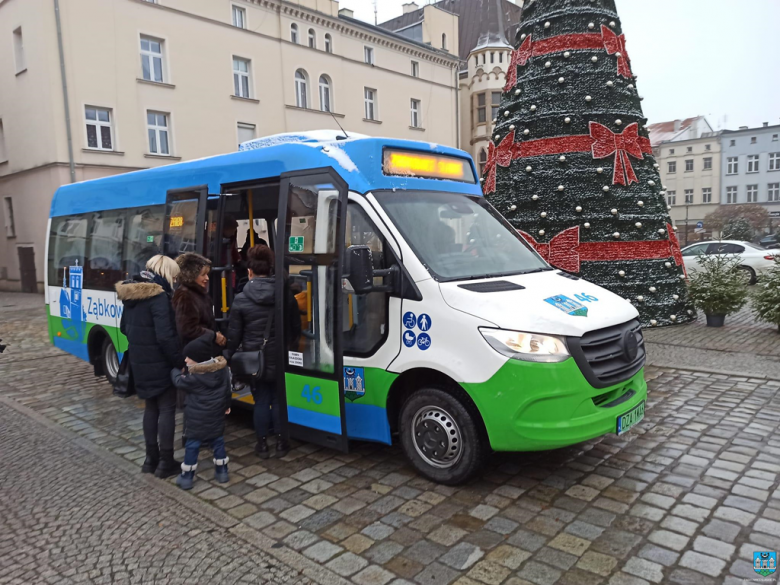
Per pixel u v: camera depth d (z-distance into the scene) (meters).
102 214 7.62
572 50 10.68
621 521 3.84
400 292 4.46
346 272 4.58
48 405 7.14
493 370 4.00
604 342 4.24
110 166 22.12
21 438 5.92
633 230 10.51
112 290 7.32
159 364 4.71
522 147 10.95
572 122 10.55
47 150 21.25
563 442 3.97
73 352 8.30
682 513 3.91
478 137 39.84
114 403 7.18
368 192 4.70
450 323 4.19
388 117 33.78
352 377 4.80
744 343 9.18
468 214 5.24
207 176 5.98
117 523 4.07
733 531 3.67
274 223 7.12
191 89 24.28
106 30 21.72
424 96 36.22
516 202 10.92
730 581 3.17
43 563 3.61
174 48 23.66
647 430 5.49
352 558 3.53
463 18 44.00
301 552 3.62
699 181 71.44
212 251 5.88
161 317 4.60
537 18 11.05
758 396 6.46
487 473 4.66
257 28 26.64
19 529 4.05
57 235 8.66
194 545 3.74
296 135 5.80
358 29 31.30
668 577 3.22
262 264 5.02
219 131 25.34
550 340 3.99
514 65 11.52
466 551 3.55
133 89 22.53
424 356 4.31
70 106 20.98
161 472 4.82
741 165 68.75
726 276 10.69
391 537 3.75
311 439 5.00
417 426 4.58
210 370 4.49
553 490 4.32
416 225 4.70
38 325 14.36
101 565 3.55
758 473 4.49
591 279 10.52
